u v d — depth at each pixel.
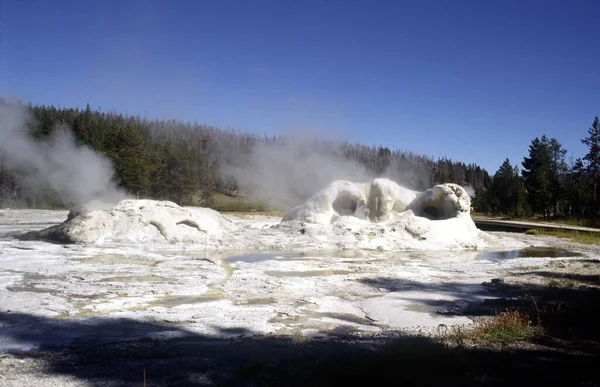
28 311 5.97
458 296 7.67
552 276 9.34
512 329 5.34
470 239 16.81
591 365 4.25
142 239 13.66
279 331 5.46
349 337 5.20
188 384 3.69
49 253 11.12
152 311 6.19
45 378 3.82
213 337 5.11
